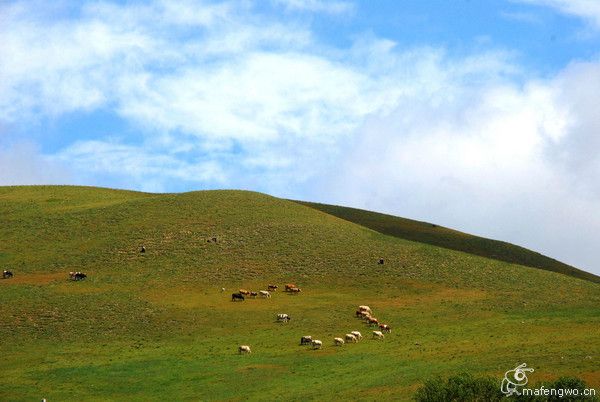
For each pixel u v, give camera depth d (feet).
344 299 306.14
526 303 300.20
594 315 274.57
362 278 333.42
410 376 197.88
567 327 251.80
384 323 274.16
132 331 264.11
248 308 291.38
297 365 222.48
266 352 239.30
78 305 286.66
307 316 282.36
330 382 201.77
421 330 262.06
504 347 223.92
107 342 253.44
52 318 272.72
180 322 273.54
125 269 336.70
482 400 161.58
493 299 306.76
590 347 214.28
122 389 206.49
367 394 185.98
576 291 323.57
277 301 301.43
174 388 206.18
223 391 201.57
